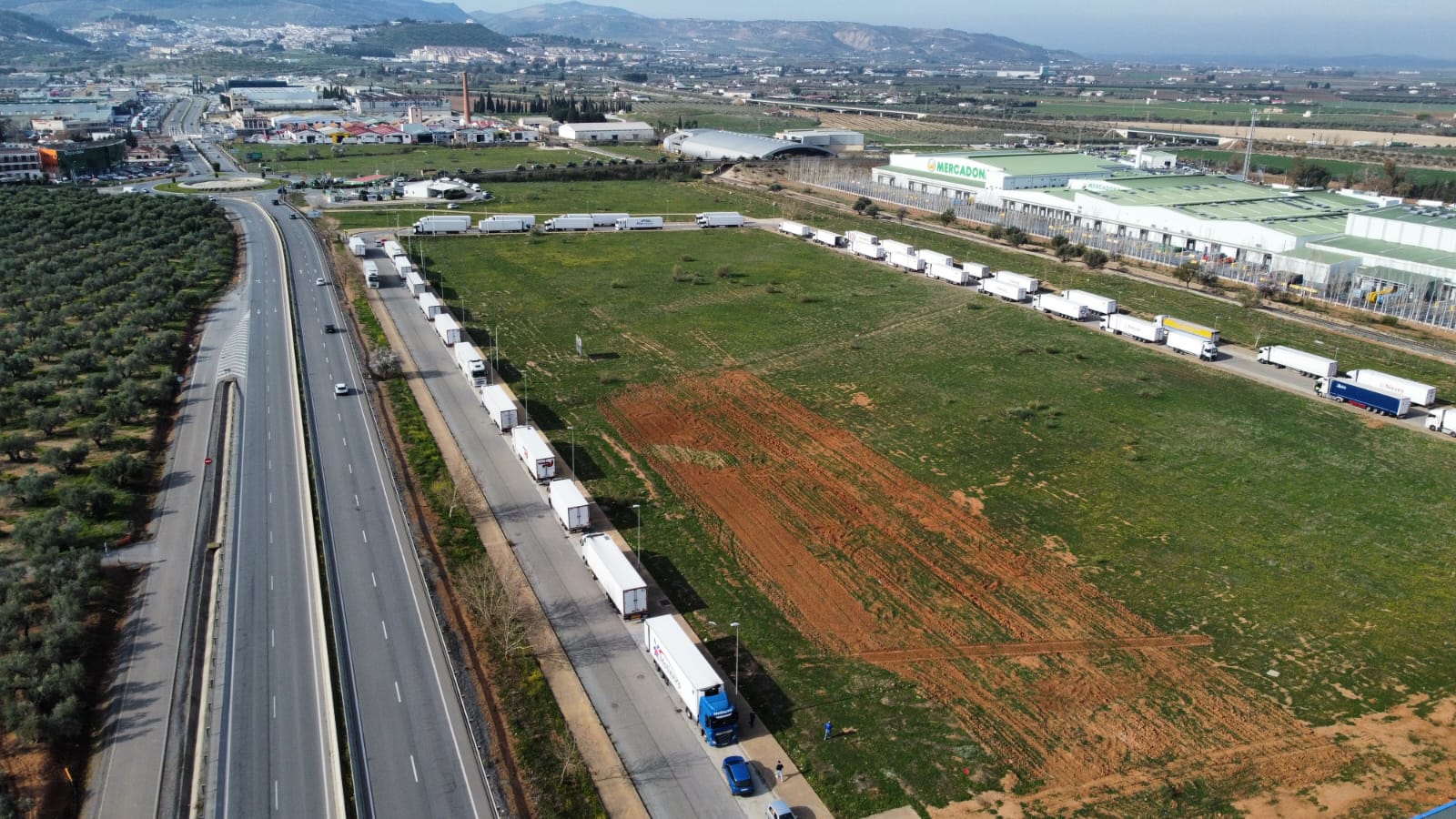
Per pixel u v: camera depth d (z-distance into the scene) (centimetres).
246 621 6675
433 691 5962
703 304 14700
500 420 9850
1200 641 6512
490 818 4975
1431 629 6606
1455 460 9175
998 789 5222
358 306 14325
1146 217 17600
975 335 13150
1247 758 5422
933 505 8431
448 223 19562
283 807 5072
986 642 6512
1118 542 7769
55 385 10656
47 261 15625
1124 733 5644
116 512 8044
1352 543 7719
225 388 11006
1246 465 9138
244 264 16775
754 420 10350
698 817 5041
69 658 6012
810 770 5375
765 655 6378
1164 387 11181
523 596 7019
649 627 6256
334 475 8825
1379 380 10600
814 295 15138
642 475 9006
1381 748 5475
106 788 5197
